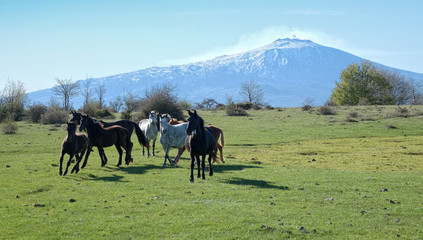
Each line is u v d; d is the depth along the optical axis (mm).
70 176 18719
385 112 57812
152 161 24188
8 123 43219
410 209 13008
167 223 11656
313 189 15836
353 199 14273
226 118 58719
